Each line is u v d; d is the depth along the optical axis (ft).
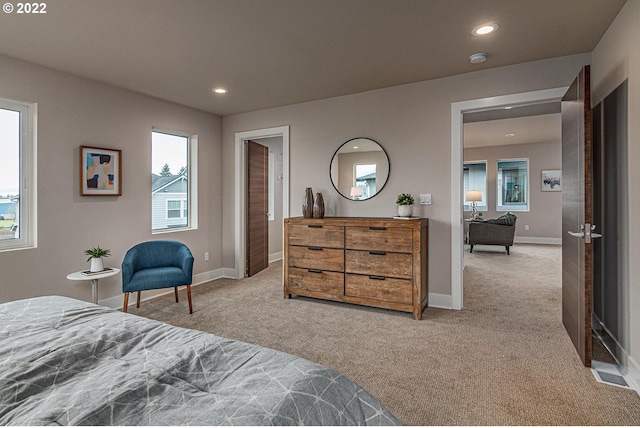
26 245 9.92
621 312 7.41
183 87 12.18
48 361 3.53
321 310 11.38
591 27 8.14
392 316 10.77
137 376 3.33
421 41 8.82
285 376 3.35
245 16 7.57
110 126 11.84
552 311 11.16
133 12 7.34
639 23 6.52
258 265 17.58
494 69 10.67
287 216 14.61
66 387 3.21
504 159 28.96
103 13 7.37
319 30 8.22
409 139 12.12
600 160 8.70
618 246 7.59
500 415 5.77
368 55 9.66
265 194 18.51
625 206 7.20
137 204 12.74
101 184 11.51
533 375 7.08
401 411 5.90
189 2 7.00
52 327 4.55
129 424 2.70
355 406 3.34
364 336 9.18
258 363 3.65
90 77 11.08
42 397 3.07
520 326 9.84
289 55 9.62
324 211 12.94
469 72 11.01
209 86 12.12
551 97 9.96
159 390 3.16
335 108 13.48
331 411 3.11
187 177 15.28
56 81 10.41
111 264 11.88
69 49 9.07
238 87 12.25
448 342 8.77
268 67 10.48
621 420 5.61
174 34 8.35
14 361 3.49
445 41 8.83
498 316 10.71
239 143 15.99
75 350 3.79
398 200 11.68
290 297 12.86
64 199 10.57
